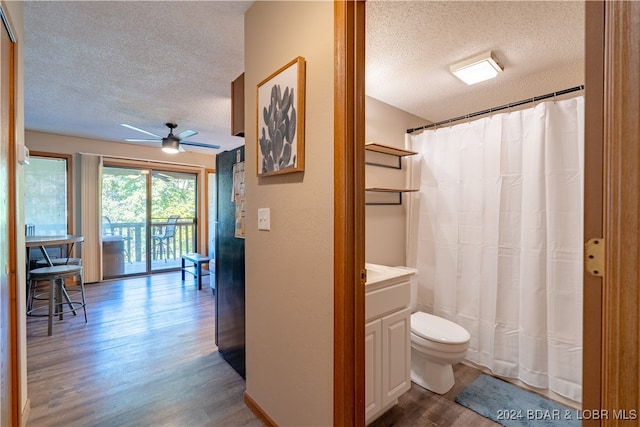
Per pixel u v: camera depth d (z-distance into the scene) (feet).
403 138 9.70
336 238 4.08
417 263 9.27
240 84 7.38
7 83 4.64
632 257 1.53
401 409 6.10
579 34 5.79
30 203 14.52
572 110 6.49
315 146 4.41
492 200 7.64
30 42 6.68
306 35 4.54
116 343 8.84
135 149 17.24
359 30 4.09
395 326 5.83
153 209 18.35
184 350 8.45
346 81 3.96
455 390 6.77
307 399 4.61
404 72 7.29
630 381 1.54
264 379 5.57
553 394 6.50
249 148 5.94
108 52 7.16
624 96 1.55
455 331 6.64
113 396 6.31
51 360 7.78
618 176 1.58
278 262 5.18
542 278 6.72
